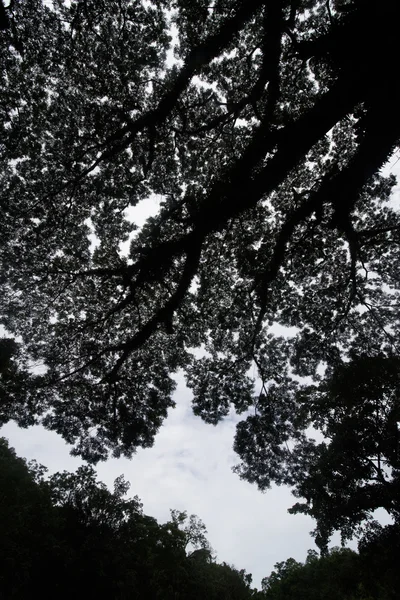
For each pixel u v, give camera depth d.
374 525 12.86
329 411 14.16
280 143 7.59
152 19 10.59
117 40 10.66
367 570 13.53
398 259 14.25
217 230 8.17
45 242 12.66
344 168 7.66
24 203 11.89
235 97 12.47
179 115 11.91
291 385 15.02
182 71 8.48
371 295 14.88
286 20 10.20
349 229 9.88
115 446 12.52
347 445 13.10
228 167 11.17
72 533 22.91
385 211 13.92
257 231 14.03
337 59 6.84
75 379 12.12
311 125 7.25
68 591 20.34
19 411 11.33
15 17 9.70
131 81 11.21
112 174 12.42
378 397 12.82
